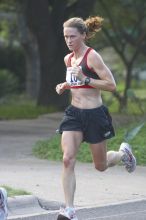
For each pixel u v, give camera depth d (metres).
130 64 64.69
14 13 78.19
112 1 66.00
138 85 116.69
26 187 22.73
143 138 30.55
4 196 17.19
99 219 19.20
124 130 33.12
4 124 44.44
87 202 20.91
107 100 58.25
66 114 17.70
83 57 17.62
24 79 89.44
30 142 34.91
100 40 67.38
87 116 17.50
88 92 17.55
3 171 25.89
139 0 65.62
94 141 17.62
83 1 51.66
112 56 97.00
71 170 17.28
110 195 21.92
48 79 53.62
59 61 53.41
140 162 27.59
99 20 18.12
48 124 44.62
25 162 28.28
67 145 17.41
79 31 17.55
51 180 24.11
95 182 23.92
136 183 23.88
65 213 17.12
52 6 53.47
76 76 17.44
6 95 78.81
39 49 53.62
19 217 18.88
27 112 50.50
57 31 52.97
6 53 90.00
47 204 20.52
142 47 65.56
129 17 67.12
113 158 18.78
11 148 32.66
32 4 51.97
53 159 29.11
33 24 52.56
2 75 80.88
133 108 49.22
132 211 20.31
